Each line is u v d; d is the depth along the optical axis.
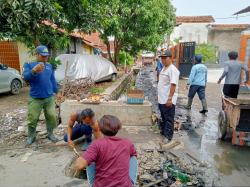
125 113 6.41
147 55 37.59
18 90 10.95
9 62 13.41
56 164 4.38
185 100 10.27
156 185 3.72
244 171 4.22
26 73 4.62
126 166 2.46
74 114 4.60
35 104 4.92
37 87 4.84
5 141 5.46
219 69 26.41
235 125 4.99
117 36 15.66
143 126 6.41
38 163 4.43
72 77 11.00
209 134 6.07
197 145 5.34
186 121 7.16
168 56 5.19
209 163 4.50
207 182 3.85
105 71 13.44
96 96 6.93
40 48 4.69
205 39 36.03
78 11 6.92
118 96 11.84
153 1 15.26
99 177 2.40
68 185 3.72
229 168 4.32
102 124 2.50
